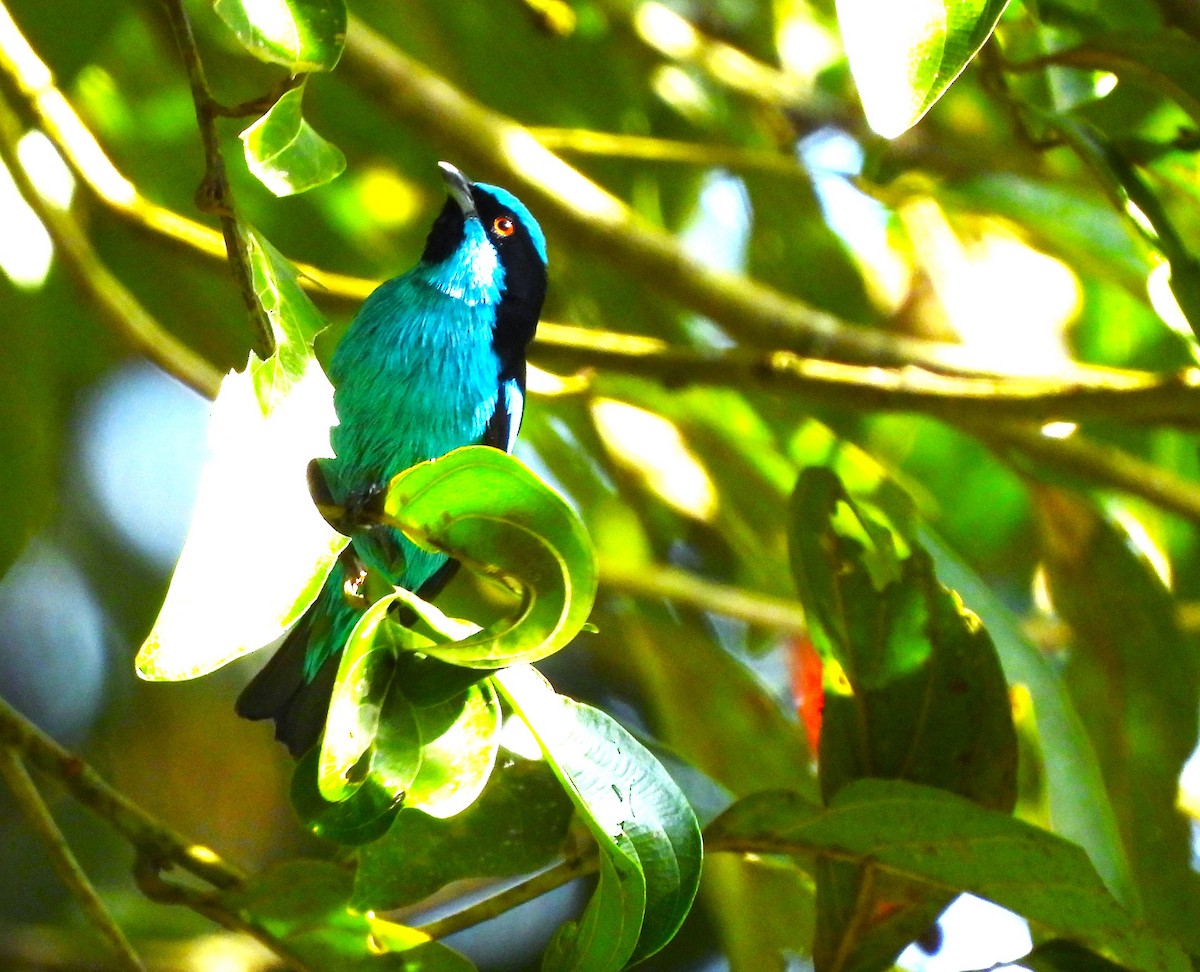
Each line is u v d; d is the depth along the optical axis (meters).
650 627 10.56
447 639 5.42
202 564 4.75
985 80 8.35
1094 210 11.26
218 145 5.27
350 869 7.16
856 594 7.75
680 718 10.35
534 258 10.45
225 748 14.94
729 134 13.45
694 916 13.60
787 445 11.52
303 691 8.66
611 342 10.41
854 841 6.96
